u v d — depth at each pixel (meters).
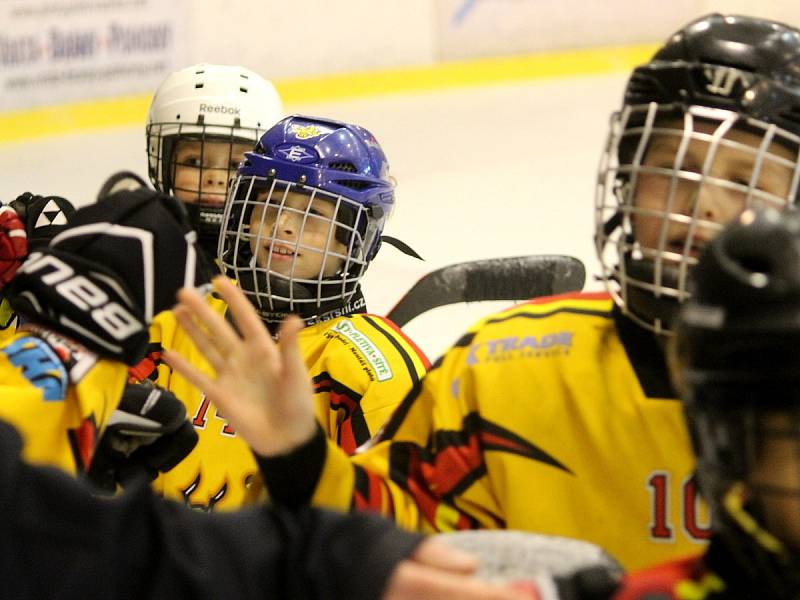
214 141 8.08
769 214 3.05
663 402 4.28
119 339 4.28
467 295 8.12
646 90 4.48
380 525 3.20
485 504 4.55
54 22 19.25
